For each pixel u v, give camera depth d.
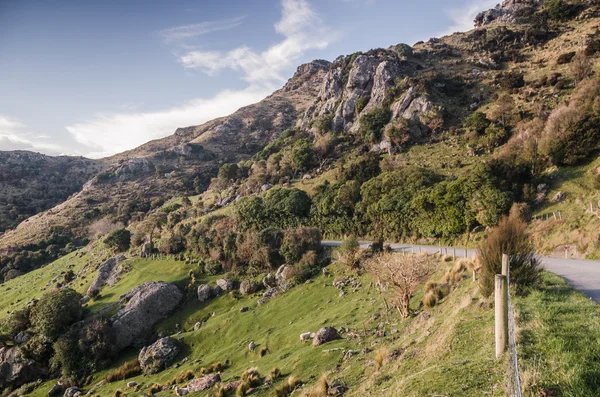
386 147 89.31
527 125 63.94
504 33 124.31
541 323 11.82
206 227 76.81
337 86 138.62
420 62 128.12
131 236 90.75
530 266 16.98
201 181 179.25
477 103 92.00
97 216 150.38
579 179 44.28
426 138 87.81
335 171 89.00
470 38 143.00
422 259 32.53
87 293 69.44
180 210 111.44
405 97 98.44
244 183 115.31
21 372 48.47
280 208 70.88
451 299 22.62
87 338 49.25
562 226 37.62
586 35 102.12
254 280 57.31
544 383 8.19
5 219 161.00
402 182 61.59
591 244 32.16
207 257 69.00
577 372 8.08
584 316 12.05
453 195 49.88
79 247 126.25
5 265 114.38
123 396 35.50
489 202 45.62
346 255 47.75
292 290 49.28
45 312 51.47
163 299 57.00
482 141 71.44
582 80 72.81
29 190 197.50
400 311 27.41
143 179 194.75
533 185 48.38
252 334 41.75
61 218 148.00
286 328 38.56
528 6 145.75
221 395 24.12
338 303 39.59
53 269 101.06
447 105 95.00
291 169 107.19
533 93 81.25
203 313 54.00
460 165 68.31
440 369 11.63
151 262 73.94
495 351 11.06
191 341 45.69
